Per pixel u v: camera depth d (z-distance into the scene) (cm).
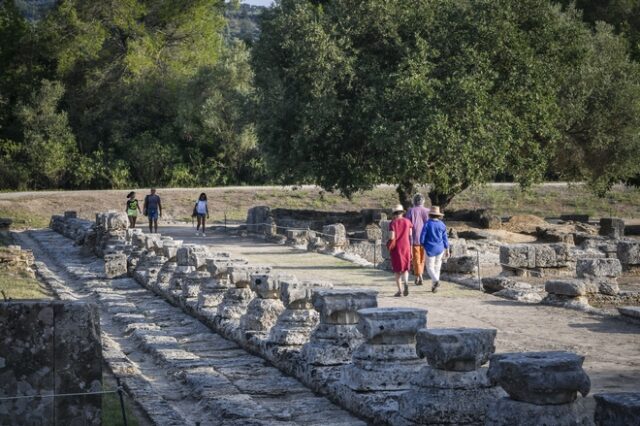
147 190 6044
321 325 1166
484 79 3606
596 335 1434
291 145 3906
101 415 848
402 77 3534
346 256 2886
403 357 998
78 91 7012
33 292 2102
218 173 6950
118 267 2602
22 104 6588
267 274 1450
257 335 1395
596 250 2930
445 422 823
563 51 3991
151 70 6931
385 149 3581
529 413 687
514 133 3672
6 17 6881
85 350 847
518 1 3878
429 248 1978
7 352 830
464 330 851
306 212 4809
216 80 6862
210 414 1034
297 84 3912
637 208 5444
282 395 1115
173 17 6969
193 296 1906
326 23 3809
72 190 6588
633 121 4269
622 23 6444
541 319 1606
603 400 600
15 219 5259
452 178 3744
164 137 7088
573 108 4094
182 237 3947
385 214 4319
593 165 4409
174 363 1308
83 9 6731
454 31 3741
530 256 2398
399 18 3775
